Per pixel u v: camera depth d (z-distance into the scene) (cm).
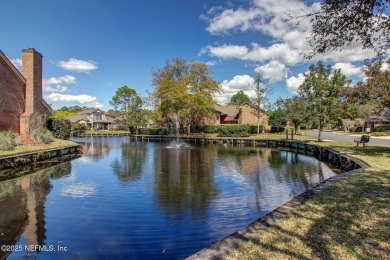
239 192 930
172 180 1120
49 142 2050
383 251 334
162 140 3969
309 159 1828
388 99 1385
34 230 601
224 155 2062
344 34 661
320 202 548
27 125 2091
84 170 1378
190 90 4159
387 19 632
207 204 793
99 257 482
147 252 500
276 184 1056
